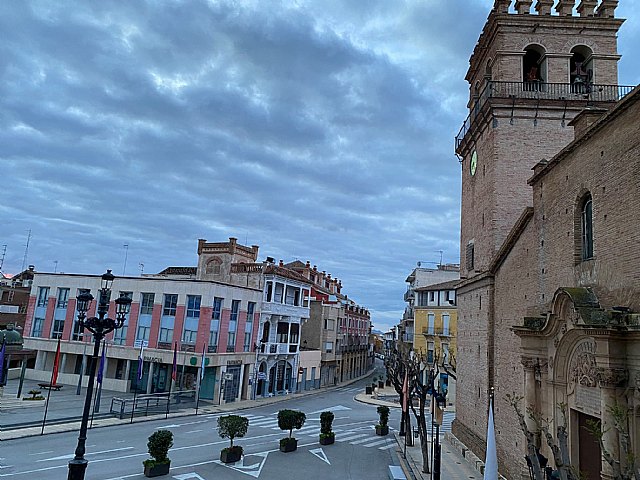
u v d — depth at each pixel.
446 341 60.75
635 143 12.94
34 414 33.69
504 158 24.39
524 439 18.28
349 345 82.31
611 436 12.26
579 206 16.02
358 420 41.72
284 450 27.28
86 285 49.47
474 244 27.56
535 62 27.20
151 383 45.19
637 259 12.59
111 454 24.80
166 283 46.03
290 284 56.19
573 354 15.33
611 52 25.59
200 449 26.98
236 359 47.34
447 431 34.97
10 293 63.84
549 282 17.80
